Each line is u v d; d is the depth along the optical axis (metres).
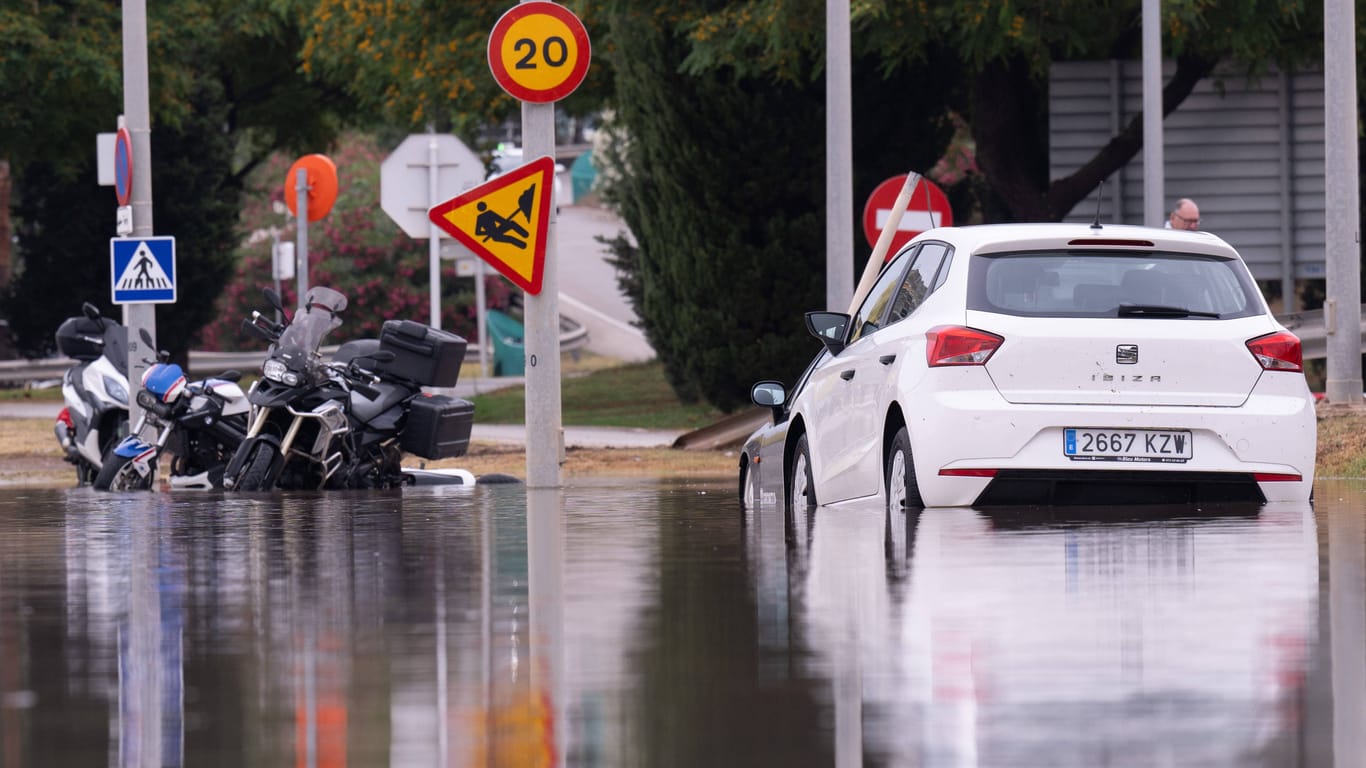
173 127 133.50
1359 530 27.28
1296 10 81.12
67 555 26.23
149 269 61.81
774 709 13.54
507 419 100.75
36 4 120.75
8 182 140.62
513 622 18.36
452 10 100.25
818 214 84.06
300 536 29.42
